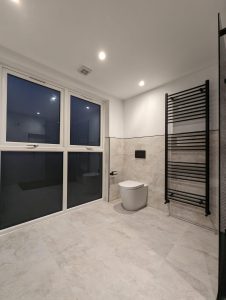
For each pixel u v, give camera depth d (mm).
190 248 1604
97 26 1401
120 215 2367
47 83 2221
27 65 1900
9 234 1827
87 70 2154
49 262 1390
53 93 2320
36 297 1069
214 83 1979
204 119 2064
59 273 1271
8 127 1888
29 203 2078
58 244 1647
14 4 1194
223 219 1301
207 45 1639
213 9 1223
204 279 1228
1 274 1252
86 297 1074
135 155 2947
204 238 1785
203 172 2035
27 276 1237
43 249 1564
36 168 2141
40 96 2178
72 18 1319
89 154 2812
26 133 2039
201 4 1186
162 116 2557
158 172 2590
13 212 1939
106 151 2994
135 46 1666
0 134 1807
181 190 2268
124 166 3182
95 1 1168
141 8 1225
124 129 3203
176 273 1284
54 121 2324
